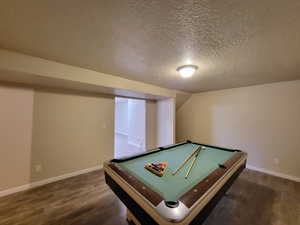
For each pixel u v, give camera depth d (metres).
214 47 1.41
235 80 2.73
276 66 1.93
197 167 1.54
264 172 2.95
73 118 2.74
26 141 2.20
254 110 3.13
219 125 3.74
